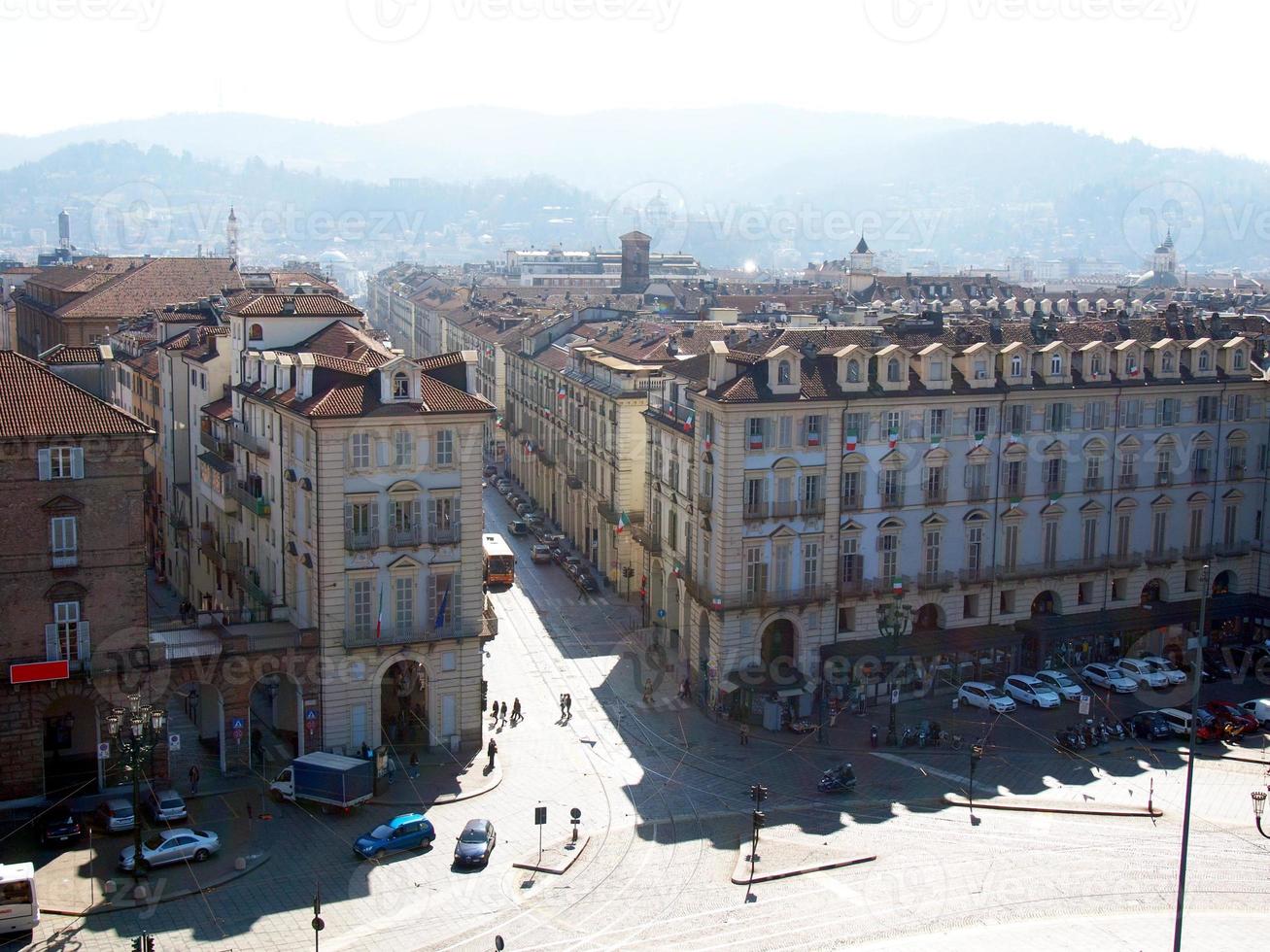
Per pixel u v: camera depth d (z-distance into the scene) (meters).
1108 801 79.75
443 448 82.00
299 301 101.50
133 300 162.25
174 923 61.62
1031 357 101.44
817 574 95.38
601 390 128.00
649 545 108.81
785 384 92.75
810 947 60.25
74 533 72.69
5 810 71.88
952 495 99.31
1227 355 109.06
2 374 74.25
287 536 86.25
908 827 75.44
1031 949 60.34
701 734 90.25
